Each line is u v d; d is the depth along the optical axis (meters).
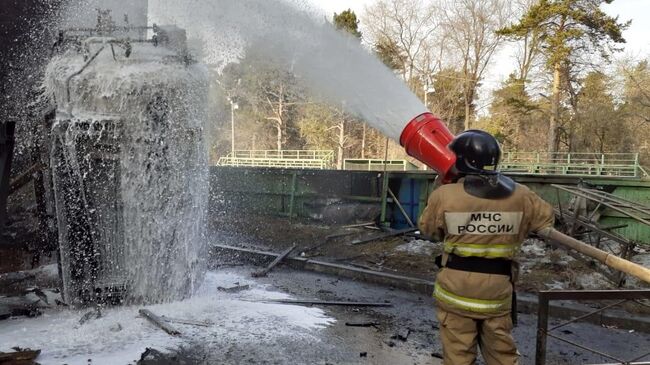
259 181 13.42
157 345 4.16
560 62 30.94
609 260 2.80
